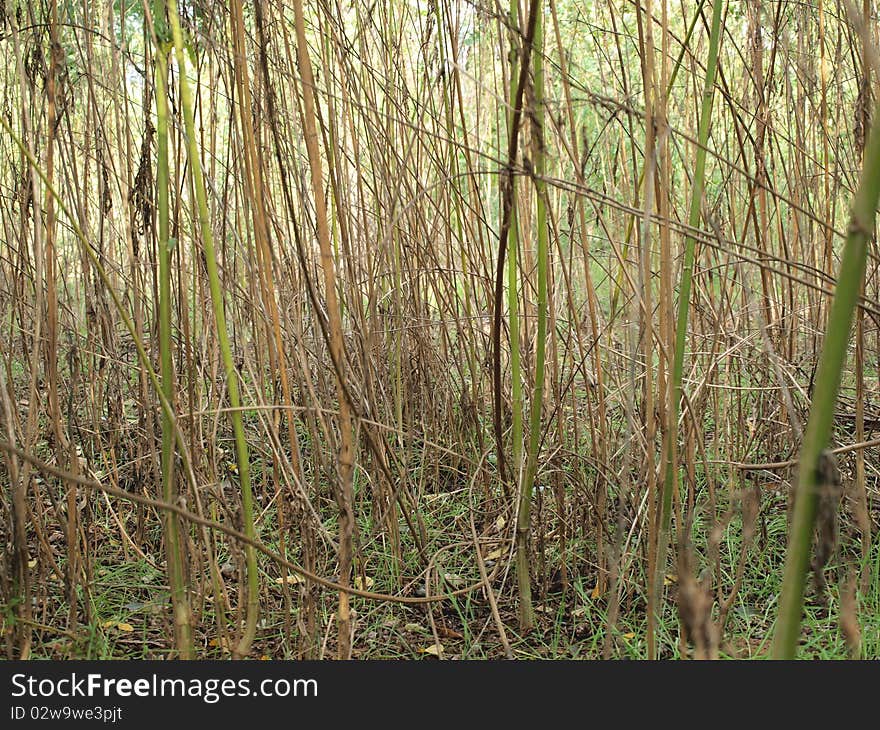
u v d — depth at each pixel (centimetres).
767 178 201
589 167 273
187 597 162
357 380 198
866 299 147
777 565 217
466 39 251
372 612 197
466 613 208
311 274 231
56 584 205
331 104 195
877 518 219
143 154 171
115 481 231
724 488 241
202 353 210
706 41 299
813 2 256
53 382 178
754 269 244
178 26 138
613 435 259
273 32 200
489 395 276
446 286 245
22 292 214
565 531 225
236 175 199
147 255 209
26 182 195
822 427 87
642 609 202
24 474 167
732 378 262
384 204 228
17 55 168
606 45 270
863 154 186
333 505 222
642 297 172
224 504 173
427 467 269
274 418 197
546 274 181
